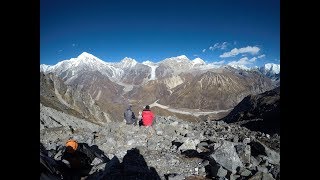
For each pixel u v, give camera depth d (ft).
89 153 42.19
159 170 39.73
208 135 68.90
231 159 39.01
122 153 48.65
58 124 150.92
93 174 37.55
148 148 51.21
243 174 36.88
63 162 37.65
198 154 46.88
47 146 47.16
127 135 59.62
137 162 41.39
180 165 41.52
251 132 76.84
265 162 43.62
